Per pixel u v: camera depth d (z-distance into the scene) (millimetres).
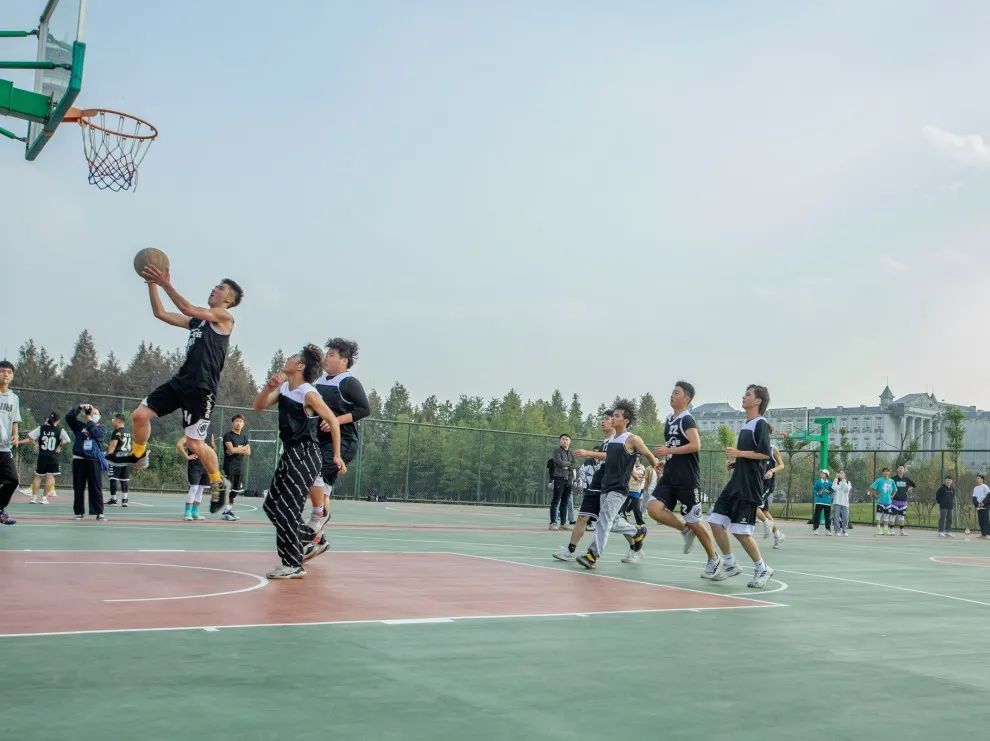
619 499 10633
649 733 3756
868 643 6262
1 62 12375
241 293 8375
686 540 10758
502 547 13625
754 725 3957
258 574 8227
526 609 7035
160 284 7848
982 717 4289
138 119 14492
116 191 14266
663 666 5117
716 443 81312
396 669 4691
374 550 11633
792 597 8844
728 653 5621
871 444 121750
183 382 8133
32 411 25234
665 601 7984
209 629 5461
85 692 3936
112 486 18734
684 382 10547
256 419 29422
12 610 5742
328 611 6395
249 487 29156
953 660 5758
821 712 4238
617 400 10875
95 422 14062
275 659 4754
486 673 4707
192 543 10977
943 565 14656
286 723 3631
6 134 13992
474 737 3568
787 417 128000
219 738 3396
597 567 11062
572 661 5133
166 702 3850
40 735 3330
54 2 12883
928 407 122938
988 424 122938
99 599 6328
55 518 13914
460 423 73812
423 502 34656
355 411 9453
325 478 9375
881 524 28203
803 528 30094
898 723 4105
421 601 7156
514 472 37312
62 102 12312
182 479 28672
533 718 3895
